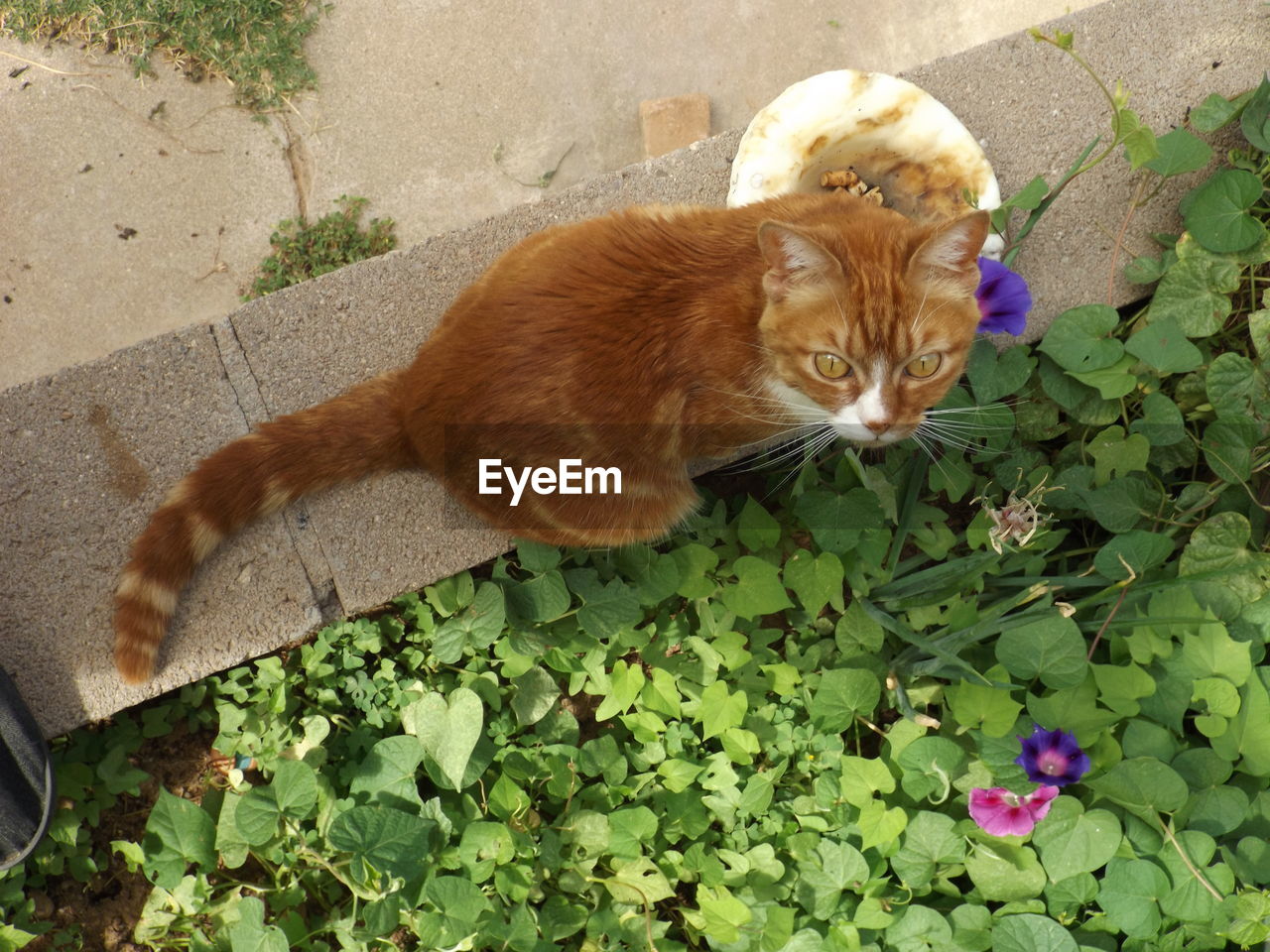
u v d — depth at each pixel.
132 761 0.80
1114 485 0.81
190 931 0.76
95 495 0.78
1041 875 0.74
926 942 0.74
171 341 0.80
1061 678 0.75
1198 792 0.75
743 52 0.99
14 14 0.93
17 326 0.92
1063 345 0.81
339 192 0.95
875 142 0.83
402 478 0.80
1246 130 0.82
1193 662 0.76
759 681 0.81
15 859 0.73
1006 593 0.82
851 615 0.80
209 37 0.94
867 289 0.70
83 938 0.78
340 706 0.81
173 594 0.76
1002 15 1.01
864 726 0.83
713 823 0.81
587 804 0.78
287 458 0.76
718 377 0.73
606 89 0.98
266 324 0.81
